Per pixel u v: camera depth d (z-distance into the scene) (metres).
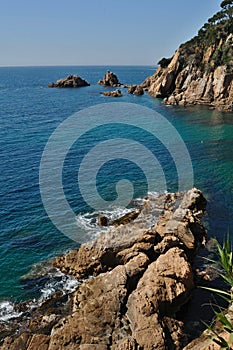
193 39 120.38
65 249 24.33
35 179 37.53
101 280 18.73
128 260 20.55
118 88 143.25
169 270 18.28
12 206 31.03
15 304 19.08
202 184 36.91
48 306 18.88
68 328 15.79
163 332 15.32
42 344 15.30
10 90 144.75
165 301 16.97
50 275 21.52
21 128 63.66
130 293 17.55
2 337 16.73
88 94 120.88
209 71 96.69
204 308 18.41
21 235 26.25
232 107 84.25
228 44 99.19
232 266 8.09
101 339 15.41
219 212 30.12
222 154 47.88
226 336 10.23
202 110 84.75
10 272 21.89
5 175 38.75
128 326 16.12
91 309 16.75
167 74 109.75
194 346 13.50
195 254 23.27
